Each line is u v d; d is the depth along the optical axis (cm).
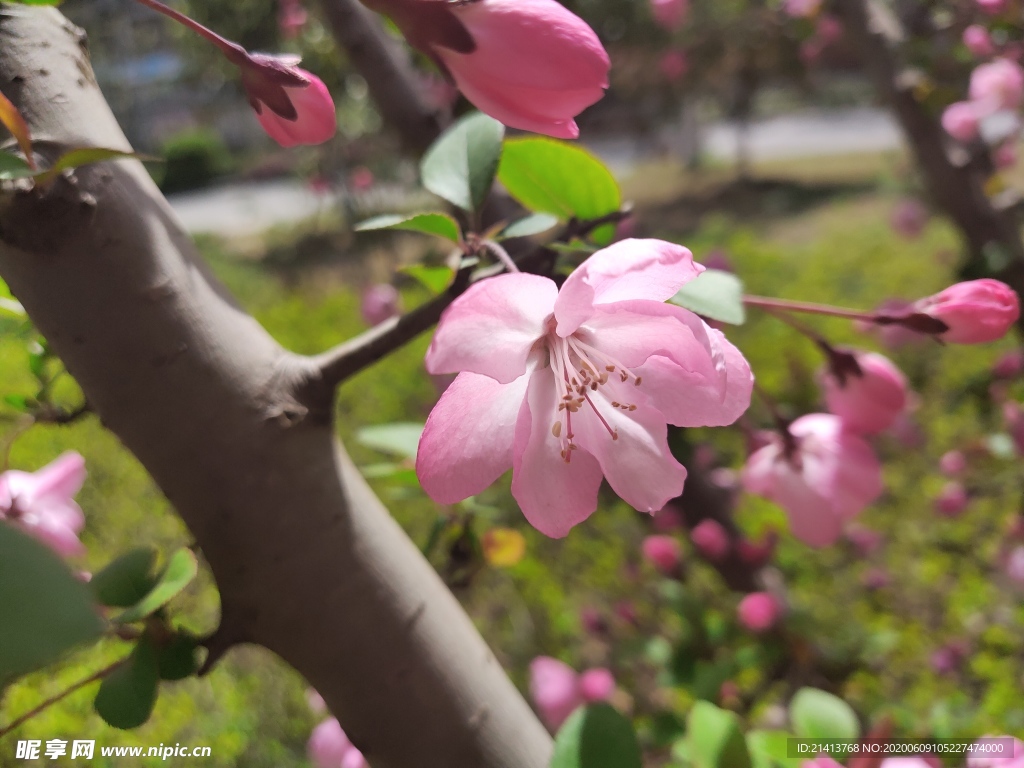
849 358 16
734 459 49
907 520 47
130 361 8
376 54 19
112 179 8
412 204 119
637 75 104
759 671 31
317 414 9
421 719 9
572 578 44
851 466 16
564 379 10
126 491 48
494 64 9
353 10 19
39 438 52
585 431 10
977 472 43
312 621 9
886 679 36
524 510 10
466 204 12
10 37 8
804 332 16
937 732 28
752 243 99
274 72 9
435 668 9
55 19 9
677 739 22
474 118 13
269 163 176
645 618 38
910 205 71
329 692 9
